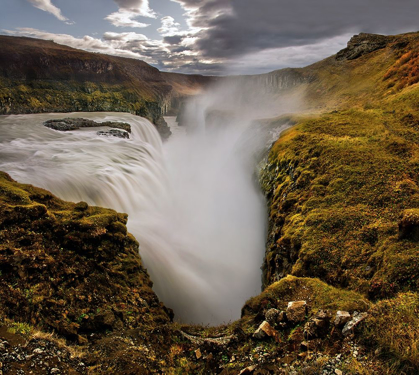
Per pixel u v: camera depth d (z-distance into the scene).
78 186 18.91
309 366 5.65
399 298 6.95
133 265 11.22
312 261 11.10
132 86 103.12
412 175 14.38
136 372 6.09
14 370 4.97
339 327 6.49
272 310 7.76
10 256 7.86
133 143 36.03
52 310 7.50
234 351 7.16
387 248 9.56
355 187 14.48
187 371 6.81
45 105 74.12
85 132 38.69
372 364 5.31
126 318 8.77
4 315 6.41
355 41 78.56
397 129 20.92
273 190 21.12
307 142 21.50
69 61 88.81
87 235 10.20
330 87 69.88
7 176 13.25
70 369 5.59
